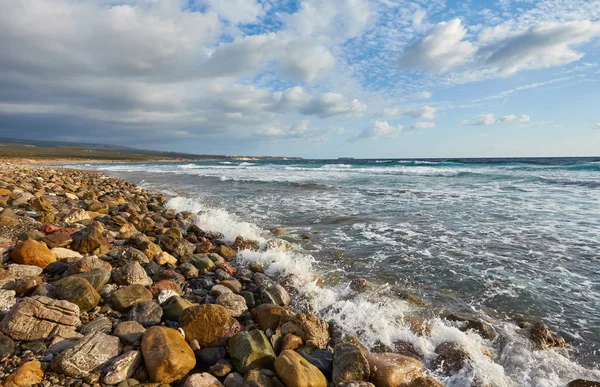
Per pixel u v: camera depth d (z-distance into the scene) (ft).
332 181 76.64
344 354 11.02
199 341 11.52
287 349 11.46
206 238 27.32
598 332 13.84
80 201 39.81
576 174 79.97
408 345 12.80
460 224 32.30
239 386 9.64
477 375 10.94
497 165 125.70
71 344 10.37
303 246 25.82
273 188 65.67
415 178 81.10
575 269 20.51
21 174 69.41
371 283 18.58
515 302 16.42
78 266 15.46
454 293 17.44
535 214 36.22
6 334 10.25
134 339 10.88
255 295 16.31
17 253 15.99
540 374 11.30
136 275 15.72
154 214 35.17
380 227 31.63
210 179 91.81
